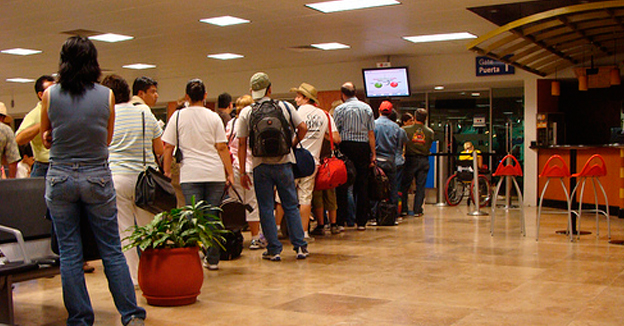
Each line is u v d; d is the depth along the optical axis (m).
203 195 4.96
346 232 7.80
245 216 6.01
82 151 3.16
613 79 11.69
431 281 4.64
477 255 5.88
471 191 12.20
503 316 3.58
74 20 10.05
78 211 3.22
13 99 21.61
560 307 3.79
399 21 10.23
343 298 4.10
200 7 9.20
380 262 5.51
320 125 6.62
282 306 3.89
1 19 9.91
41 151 5.14
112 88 4.32
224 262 5.58
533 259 5.62
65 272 3.17
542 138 12.59
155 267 3.90
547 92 13.05
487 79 13.29
